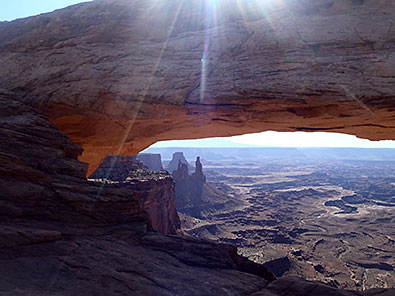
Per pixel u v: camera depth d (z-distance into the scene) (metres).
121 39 10.91
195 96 9.47
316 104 8.68
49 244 6.35
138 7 11.01
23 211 7.22
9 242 5.86
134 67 10.23
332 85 8.37
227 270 7.06
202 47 9.95
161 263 6.67
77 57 10.85
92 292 4.89
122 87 10.05
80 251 6.33
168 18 10.72
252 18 9.75
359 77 8.27
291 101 8.73
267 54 9.14
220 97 9.28
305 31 8.97
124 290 5.14
